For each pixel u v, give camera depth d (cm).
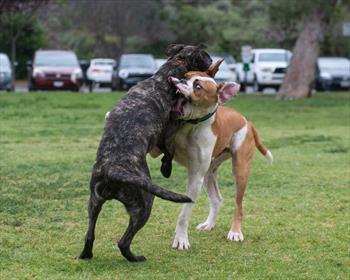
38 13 5197
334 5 3275
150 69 3859
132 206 771
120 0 5550
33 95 3191
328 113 2734
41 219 1021
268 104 3064
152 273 791
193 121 848
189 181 885
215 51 5422
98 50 5678
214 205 997
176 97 829
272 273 801
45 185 1253
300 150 1755
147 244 914
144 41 5581
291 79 3403
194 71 846
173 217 1055
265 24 5453
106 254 859
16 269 793
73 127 2128
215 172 992
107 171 747
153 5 5597
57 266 806
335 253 888
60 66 3766
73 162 1504
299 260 856
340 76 4206
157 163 1510
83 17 5653
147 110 793
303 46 3381
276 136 2020
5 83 3772
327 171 1461
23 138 1872
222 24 5628
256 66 4128
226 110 946
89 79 4147
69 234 946
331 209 1122
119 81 3853
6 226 977
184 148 870
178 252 880
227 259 855
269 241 941
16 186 1241
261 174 1417
